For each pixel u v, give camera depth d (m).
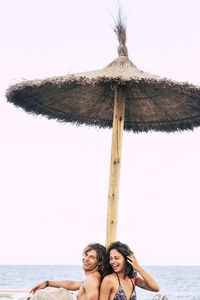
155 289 3.34
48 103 5.04
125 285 3.29
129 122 5.54
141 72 4.35
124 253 3.31
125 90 4.43
